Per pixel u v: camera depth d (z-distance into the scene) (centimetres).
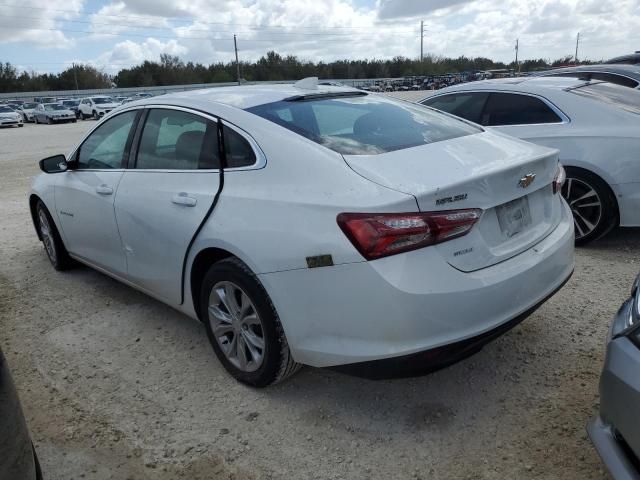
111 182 392
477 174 261
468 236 255
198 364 348
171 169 347
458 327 249
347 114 334
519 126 549
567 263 311
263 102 333
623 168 483
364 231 242
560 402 292
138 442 279
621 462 205
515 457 256
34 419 299
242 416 295
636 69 903
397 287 239
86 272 516
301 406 301
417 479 247
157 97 386
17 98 7044
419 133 322
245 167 301
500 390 306
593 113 512
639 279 242
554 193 321
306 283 261
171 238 332
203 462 264
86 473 260
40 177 514
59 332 399
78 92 7269
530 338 357
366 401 303
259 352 304
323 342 264
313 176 272
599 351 338
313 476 252
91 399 316
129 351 368
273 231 271
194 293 336
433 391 309
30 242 626
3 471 184
